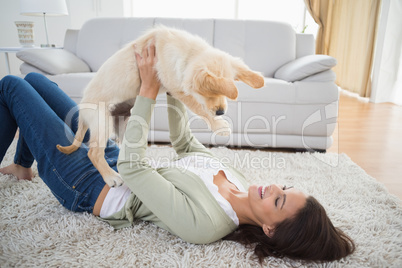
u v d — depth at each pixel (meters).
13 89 1.22
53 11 3.29
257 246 1.06
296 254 1.01
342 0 5.33
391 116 3.65
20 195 1.42
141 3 5.24
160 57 0.95
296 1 5.48
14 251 1.01
